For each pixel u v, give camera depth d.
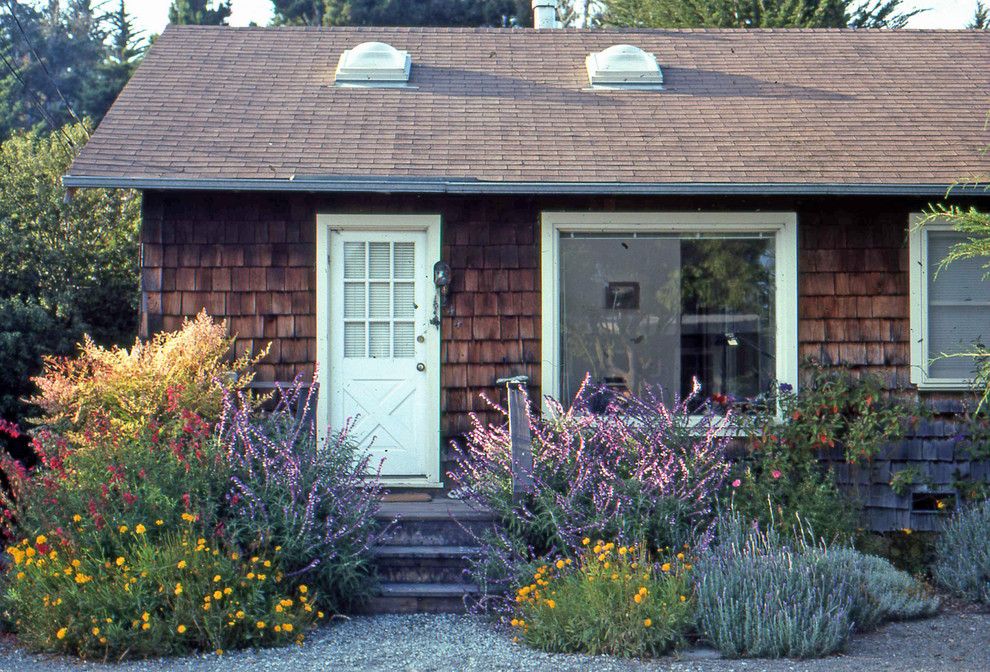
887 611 7.12
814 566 6.86
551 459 7.82
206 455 7.21
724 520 7.67
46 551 6.64
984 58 11.07
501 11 28.11
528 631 6.59
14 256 13.12
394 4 27.67
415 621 7.22
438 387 8.93
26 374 11.13
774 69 10.84
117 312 13.90
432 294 8.96
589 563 6.81
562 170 8.73
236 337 8.88
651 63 10.56
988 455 8.75
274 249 8.91
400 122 9.59
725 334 9.12
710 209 9.00
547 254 8.95
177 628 6.32
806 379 8.94
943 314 9.07
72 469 7.21
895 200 9.01
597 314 9.09
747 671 5.93
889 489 8.90
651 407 8.66
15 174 13.93
